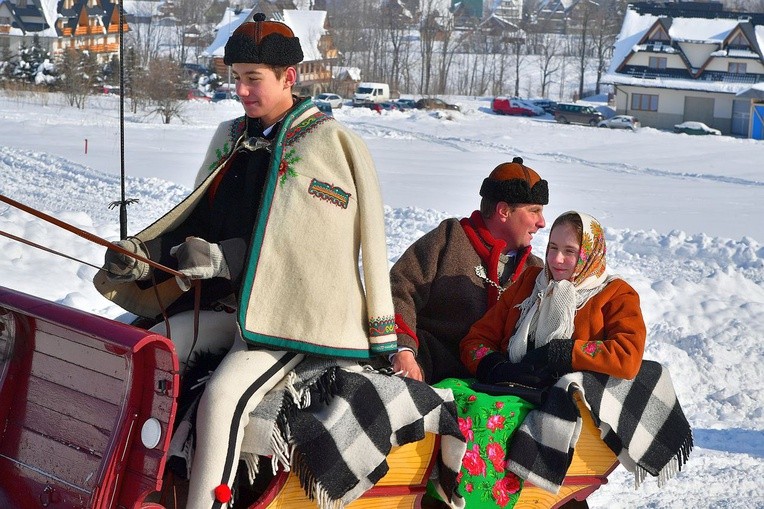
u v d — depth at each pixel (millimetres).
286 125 3771
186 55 84875
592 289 4383
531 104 66438
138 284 3912
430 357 4609
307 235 3660
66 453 3357
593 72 95812
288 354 3654
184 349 3801
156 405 3131
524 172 4762
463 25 111938
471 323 4699
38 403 3488
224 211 3830
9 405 3572
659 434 4363
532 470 4074
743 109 61000
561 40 108125
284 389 3576
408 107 65562
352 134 3830
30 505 3447
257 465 3500
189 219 3949
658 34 63562
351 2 101812
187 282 3537
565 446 4074
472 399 4086
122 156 4664
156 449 3111
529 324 4402
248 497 3688
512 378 4340
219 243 3607
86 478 3262
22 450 3518
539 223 4824
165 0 90688
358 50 89625
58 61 57656
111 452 3154
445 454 3932
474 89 89000
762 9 115938
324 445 3506
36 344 3514
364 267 3791
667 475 4395
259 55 3742
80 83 49062
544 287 4438
